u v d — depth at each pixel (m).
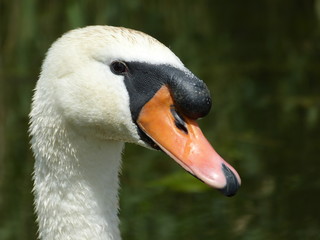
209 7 21.88
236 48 19.16
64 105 7.47
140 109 7.38
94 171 7.69
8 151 14.33
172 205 12.62
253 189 13.14
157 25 20.14
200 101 7.20
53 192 7.73
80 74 7.44
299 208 12.51
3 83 17.03
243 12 21.70
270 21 21.02
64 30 19.28
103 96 7.41
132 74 7.37
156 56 7.34
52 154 7.66
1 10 20.03
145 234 11.73
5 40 19.25
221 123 15.41
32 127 7.72
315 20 21.02
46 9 20.28
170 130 7.30
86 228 7.71
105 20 19.75
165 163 14.06
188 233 11.72
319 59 18.55
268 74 17.61
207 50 18.94
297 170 13.66
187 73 7.29
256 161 14.00
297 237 11.65
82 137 7.58
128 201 12.73
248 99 16.41
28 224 12.20
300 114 15.73
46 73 7.55
